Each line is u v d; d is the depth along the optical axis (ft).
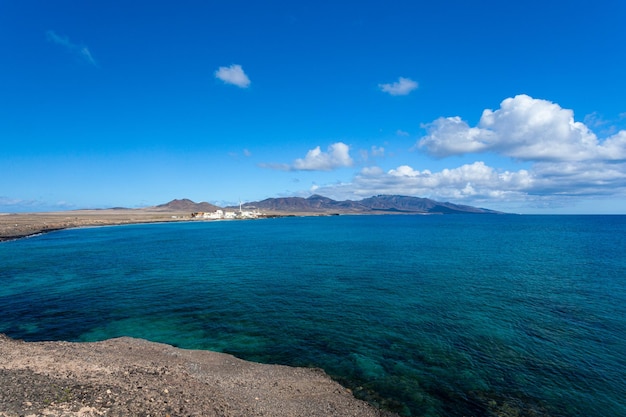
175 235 439.22
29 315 104.68
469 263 199.82
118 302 118.32
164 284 145.69
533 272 171.22
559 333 88.79
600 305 113.80
